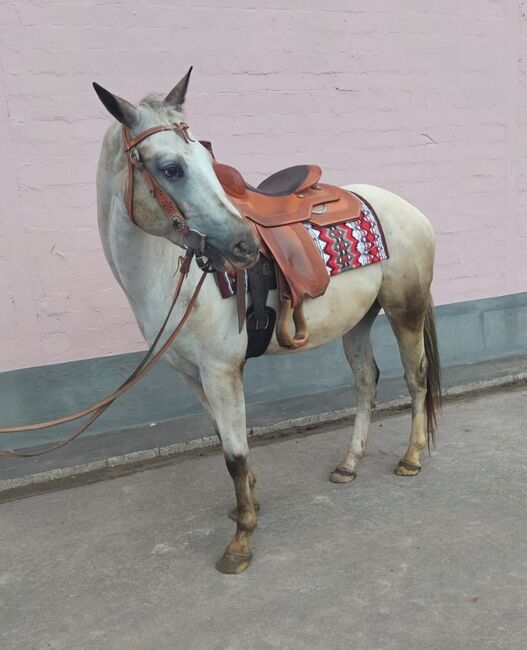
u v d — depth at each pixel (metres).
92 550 2.64
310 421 3.86
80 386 3.62
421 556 2.43
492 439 3.47
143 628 2.13
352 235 2.68
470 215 4.41
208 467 3.38
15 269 3.35
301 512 2.83
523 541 2.49
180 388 3.88
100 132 3.40
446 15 4.06
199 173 1.93
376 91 3.97
